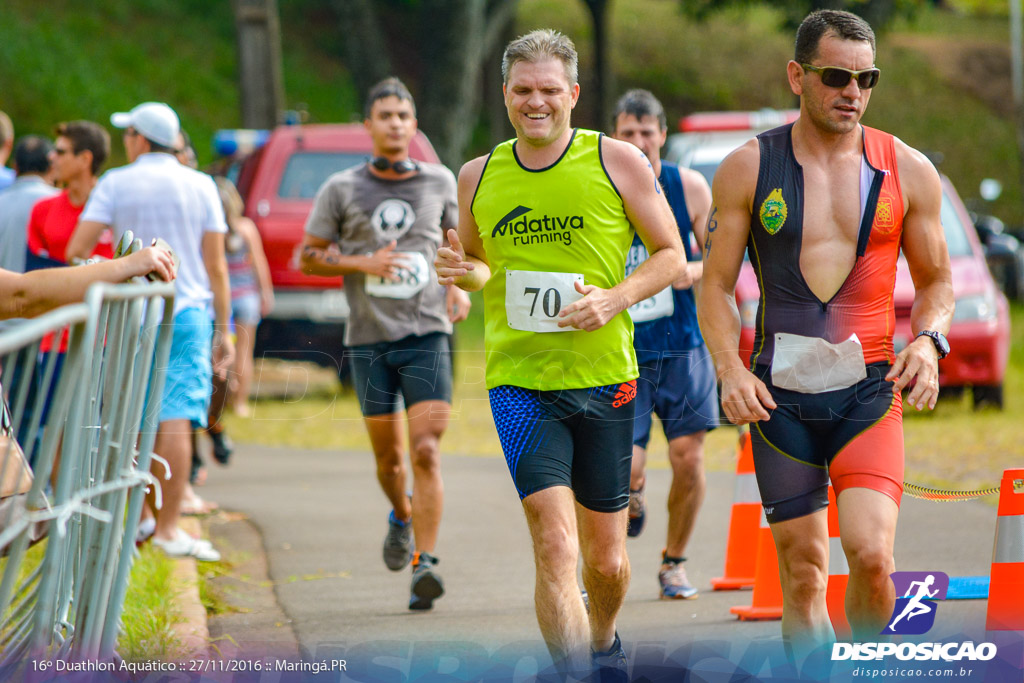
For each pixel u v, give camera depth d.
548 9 100.81
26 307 9.37
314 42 89.06
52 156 19.50
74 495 8.61
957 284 31.98
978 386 32.41
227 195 29.38
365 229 16.16
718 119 37.41
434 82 60.38
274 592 15.82
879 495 10.09
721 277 10.96
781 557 10.66
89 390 8.86
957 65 106.06
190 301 16.77
